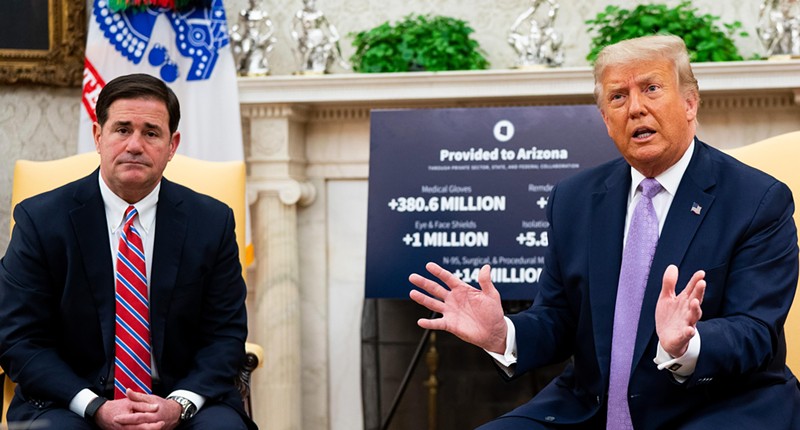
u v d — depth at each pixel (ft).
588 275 7.95
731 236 7.53
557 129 13.84
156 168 8.76
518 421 7.80
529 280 13.85
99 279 8.74
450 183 14.03
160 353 8.78
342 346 15.81
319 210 15.80
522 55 15.01
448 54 15.25
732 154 9.59
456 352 15.37
